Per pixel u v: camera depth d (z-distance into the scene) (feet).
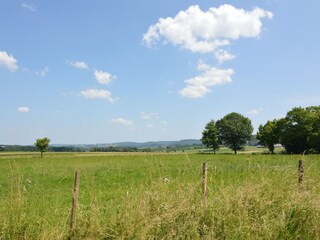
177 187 27.17
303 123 250.16
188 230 21.67
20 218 23.12
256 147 400.67
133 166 94.48
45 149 241.76
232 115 362.53
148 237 21.67
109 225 22.79
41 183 57.41
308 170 29.89
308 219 22.08
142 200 24.62
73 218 23.39
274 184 26.71
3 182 56.70
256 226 21.71
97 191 42.70
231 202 23.99
